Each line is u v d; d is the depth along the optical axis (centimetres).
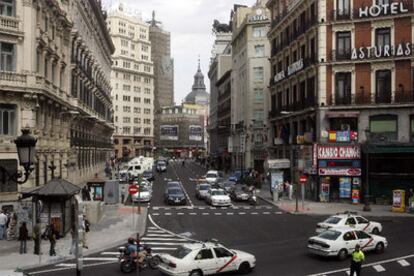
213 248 2183
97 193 4881
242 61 9656
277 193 5212
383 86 4991
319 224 3108
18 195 3988
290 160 6078
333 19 5119
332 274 2223
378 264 2430
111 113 11994
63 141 5528
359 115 4988
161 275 2225
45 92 4291
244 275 2206
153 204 5028
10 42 4038
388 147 4800
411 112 4809
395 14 4909
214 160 12712
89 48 7875
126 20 17250
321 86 5134
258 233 3328
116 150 16725
